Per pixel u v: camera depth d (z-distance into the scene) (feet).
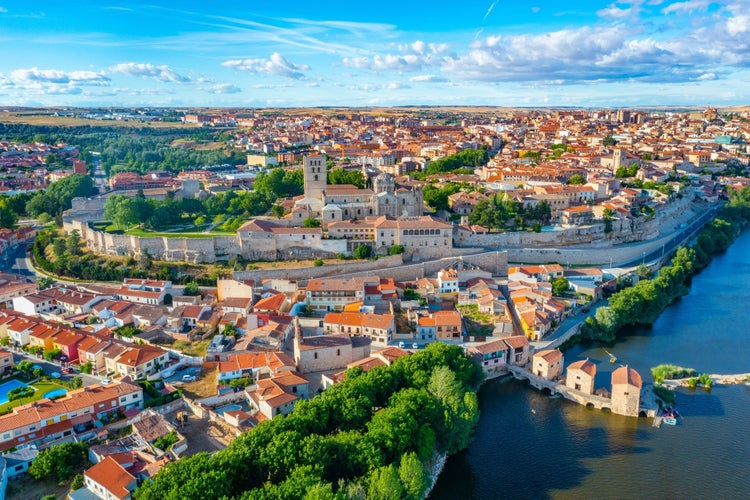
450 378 483.10
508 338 618.44
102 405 471.21
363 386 466.29
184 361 586.45
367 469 386.73
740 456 464.24
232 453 379.14
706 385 562.66
